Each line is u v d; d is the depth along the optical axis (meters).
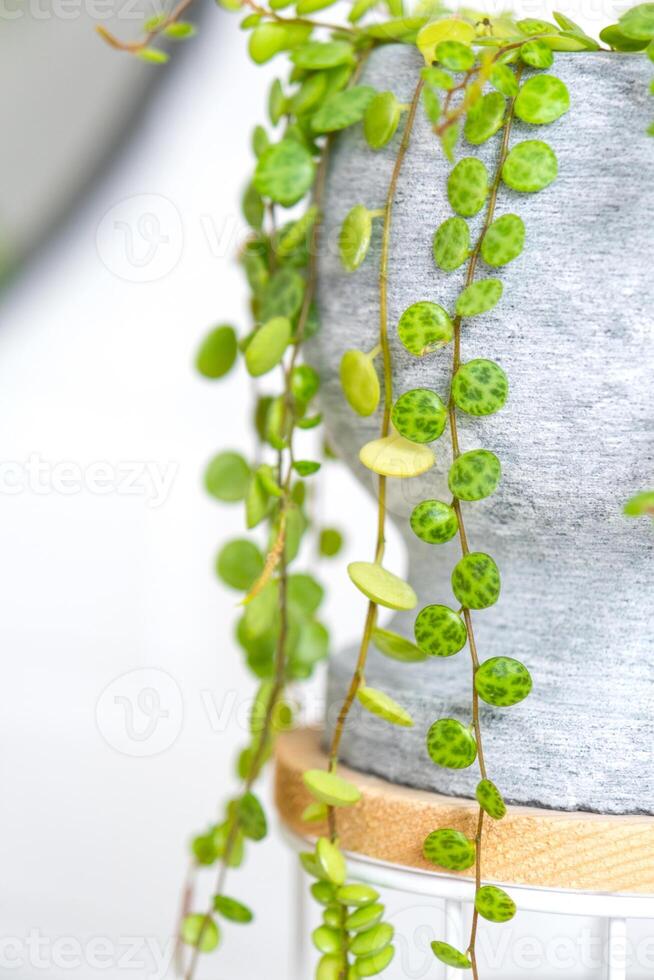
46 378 1.08
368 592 0.57
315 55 0.59
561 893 0.56
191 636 1.08
